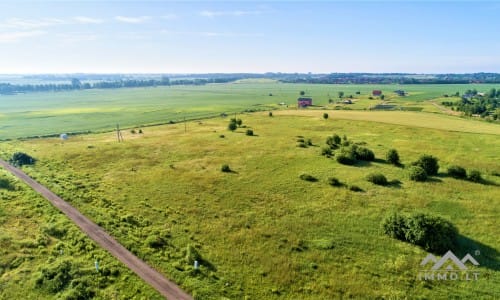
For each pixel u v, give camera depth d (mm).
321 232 36562
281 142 82625
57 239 35875
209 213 42062
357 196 46594
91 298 26312
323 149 70000
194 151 75062
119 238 35625
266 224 38688
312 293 26828
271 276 29062
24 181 56156
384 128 97562
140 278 28750
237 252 32906
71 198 47344
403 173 56688
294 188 50312
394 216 36562
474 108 147875
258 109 176000
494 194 46781
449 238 32625
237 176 56594
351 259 31422
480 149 72062
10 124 130625
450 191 48125
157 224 39312
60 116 155375
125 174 59094
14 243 34125
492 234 35562
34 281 28031
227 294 26656
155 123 128500
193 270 29641
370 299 25938
